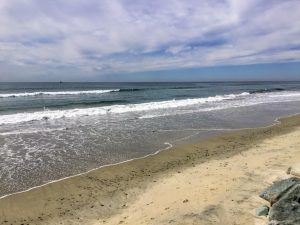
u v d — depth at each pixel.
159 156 11.09
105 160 10.60
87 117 20.05
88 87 79.44
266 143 12.39
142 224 5.82
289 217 4.77
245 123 17.94
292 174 7.33
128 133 14.88
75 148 12.14
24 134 14.57
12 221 6.48
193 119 19.19
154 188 7.97
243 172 8.25
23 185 8.37
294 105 27.83
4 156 10.99
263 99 34.69
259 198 6.21
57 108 26.20
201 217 5.64
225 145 12.59
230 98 36.19
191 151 11.73
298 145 11.38
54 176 9.05
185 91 56.69
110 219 6.40
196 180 8.12
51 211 6.92
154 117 19.97
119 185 8.34
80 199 7.51
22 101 33.28
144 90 60.38
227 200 6.28
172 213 6.10
